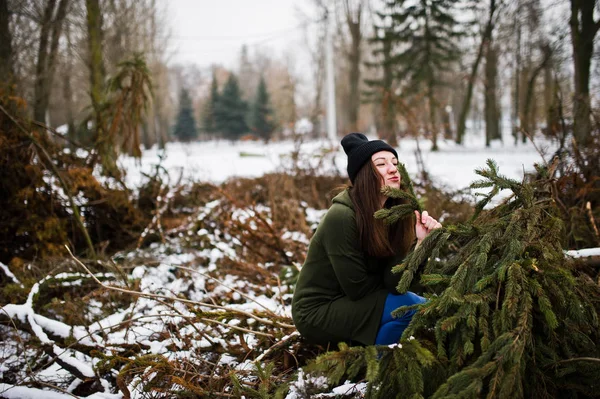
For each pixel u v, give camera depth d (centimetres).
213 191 626
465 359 178
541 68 918
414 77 1994
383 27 2128
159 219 540
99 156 582
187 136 4778
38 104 963
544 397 173
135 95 616
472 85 1902
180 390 214
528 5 942
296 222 517
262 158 1571
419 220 217
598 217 334
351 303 216
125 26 1547
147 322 274
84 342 261
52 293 358
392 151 225
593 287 206
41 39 1026
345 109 3516
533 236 190
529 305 167
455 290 181
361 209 215
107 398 218
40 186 461
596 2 750
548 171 262
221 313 261
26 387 232
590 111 431
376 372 156
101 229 539
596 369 172
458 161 1218
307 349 252
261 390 195
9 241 447
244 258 437
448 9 1955
